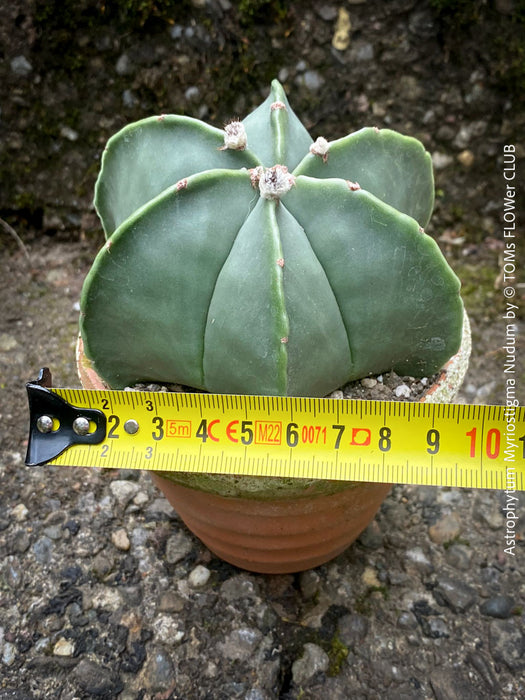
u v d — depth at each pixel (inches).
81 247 9.9
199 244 4.7
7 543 6.9
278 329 4.4
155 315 4.9
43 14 8.4
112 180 5.8
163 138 5.1
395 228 4.6
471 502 7.4
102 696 5.8
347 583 6.6
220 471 4.8
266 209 4.4
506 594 6.6
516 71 9.0
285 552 5.9
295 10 8.8
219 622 6.3
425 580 6.7
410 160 5.6
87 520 7.1
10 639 6.2
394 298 4.9
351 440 4.8
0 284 9.4
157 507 7.2
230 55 9.0
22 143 9.3
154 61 8.9
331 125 9.6
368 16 8.8
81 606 6.4
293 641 6.2
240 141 4.8
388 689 5.9
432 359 5.3
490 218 10.0
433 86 9.3
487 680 5.9
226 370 4.9
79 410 4.9
